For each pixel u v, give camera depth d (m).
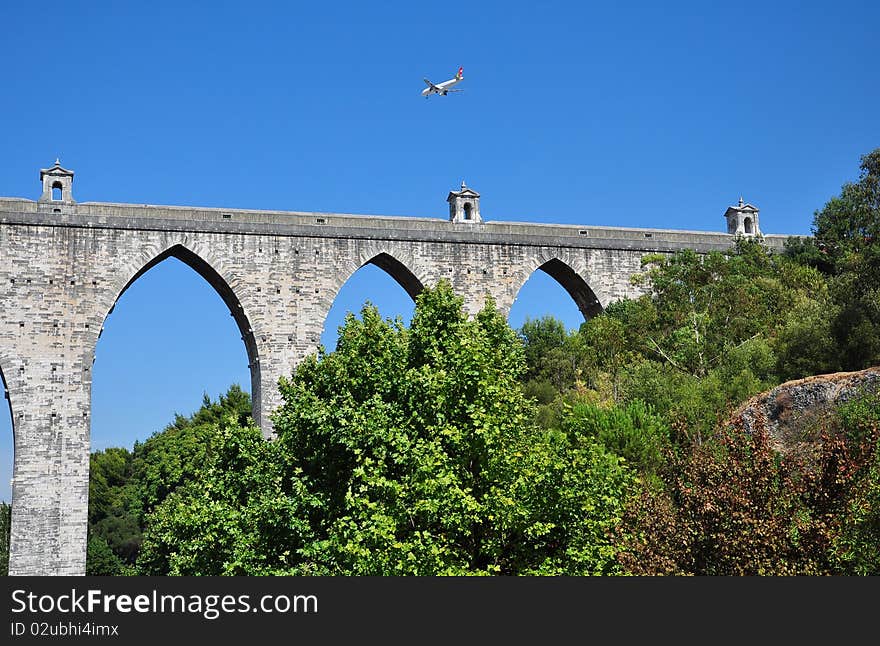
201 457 88.44
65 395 65.06
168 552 53.44
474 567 30.00
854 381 39.25
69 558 63.16
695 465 27.61
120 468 115.06
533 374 68.94
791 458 26.86
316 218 72.12
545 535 29.89
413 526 29.14
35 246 66.19
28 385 64.56
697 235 80.06
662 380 54.47
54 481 63.84
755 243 78.19
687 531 26.22
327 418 34.78
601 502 30.11
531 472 29.52
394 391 35.62
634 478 31.83
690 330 62.59
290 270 70.75
